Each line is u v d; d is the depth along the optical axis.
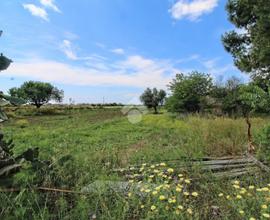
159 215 2.03
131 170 3.58
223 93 16.69
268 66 14.68
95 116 21.86
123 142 7.03
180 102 16.70
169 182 2.93
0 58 2.28
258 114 9.37
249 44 16.75
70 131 9.30
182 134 7.57
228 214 2.24
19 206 1.93
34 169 2.41
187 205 2.32
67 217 1.99
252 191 2.69
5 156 2.39
